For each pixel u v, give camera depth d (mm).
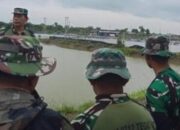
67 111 12609
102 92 3322
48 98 17984
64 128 2738
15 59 2645
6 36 2701
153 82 4312
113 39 117062
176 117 4227
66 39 102750
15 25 6555
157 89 4219
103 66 3281
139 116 3303
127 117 3254
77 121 3260
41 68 2740
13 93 2631
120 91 3338
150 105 4215
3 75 2637
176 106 4207
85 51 76188
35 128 2598
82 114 3283
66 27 132000
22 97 2645
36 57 2717
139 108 3365
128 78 3316
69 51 69500
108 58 3295
